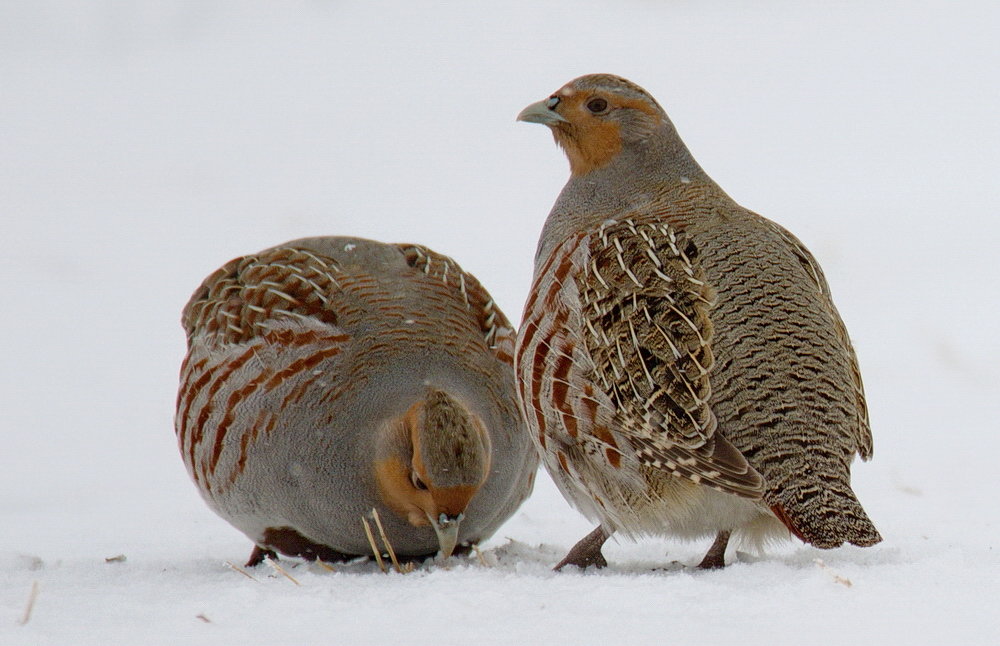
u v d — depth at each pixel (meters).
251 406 10.35
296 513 10.34
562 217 11.50
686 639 6.57
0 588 9.05
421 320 10.69
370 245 11.63
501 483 10.38
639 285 9.59
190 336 11.30
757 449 8.80
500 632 6.76
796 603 7.27
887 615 6.98
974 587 7.57
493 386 10.66
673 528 9.60
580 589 7.73
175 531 12.77
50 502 14.50
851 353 9.93
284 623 7.11
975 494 13.16
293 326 10.43
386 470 9.78
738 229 10.02
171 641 6.81
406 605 7.41
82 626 7.26
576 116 11.41
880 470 14.65
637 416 9.18
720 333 9.16
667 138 11.31
